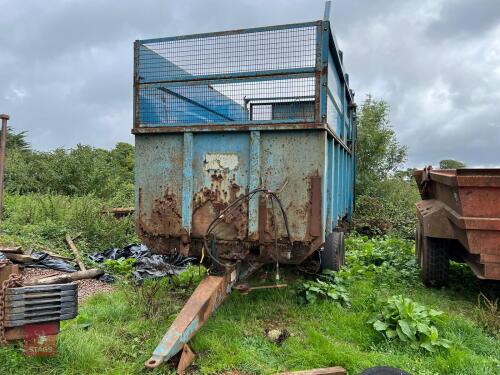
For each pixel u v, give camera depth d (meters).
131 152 22.00
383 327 3.69
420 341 3.57
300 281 4.87
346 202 7.33
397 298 4.12
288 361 3.29
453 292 5.13
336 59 4.93
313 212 3.83
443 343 3.47
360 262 6.52
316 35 3.90
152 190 4.35
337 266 5.18
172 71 4.38
